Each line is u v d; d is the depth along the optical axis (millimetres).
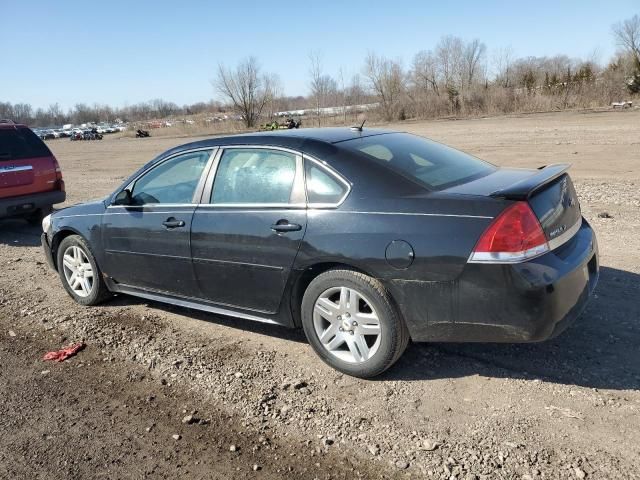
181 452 3238
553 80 45094
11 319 5457
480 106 43812
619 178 11266
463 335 3453
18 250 8375
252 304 4289
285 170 4062
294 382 3863
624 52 50125
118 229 5051
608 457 2895
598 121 26453
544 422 3215
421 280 3434
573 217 3832
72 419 3652
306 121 52875
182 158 4750
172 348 4539
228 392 3814
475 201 3389
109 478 3062
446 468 2914
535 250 3270
